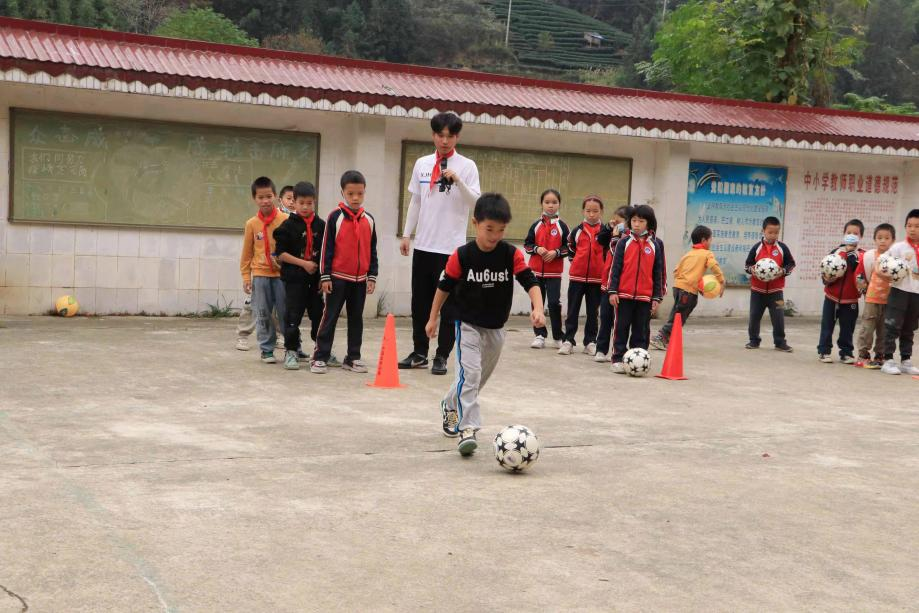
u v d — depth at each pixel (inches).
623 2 3230.8
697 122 539.8
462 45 2511.1
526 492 196.2
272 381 310.8
